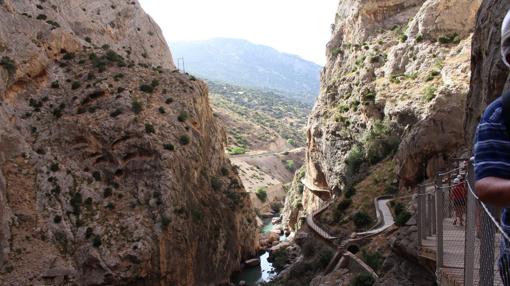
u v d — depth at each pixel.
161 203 52.31
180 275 51.66
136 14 99.06
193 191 58.72
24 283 44.75
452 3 70.25
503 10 19.09
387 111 64.19
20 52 60.28
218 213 62.38
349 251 39.66
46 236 49.03
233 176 73.38
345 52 93.56
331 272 37.19
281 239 85.94
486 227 6.58
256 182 124.81
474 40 23.02
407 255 22.47
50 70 64.12
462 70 56.12
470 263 8.69
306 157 92.81
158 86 65.75
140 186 53.88
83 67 65.75
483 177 3.73
